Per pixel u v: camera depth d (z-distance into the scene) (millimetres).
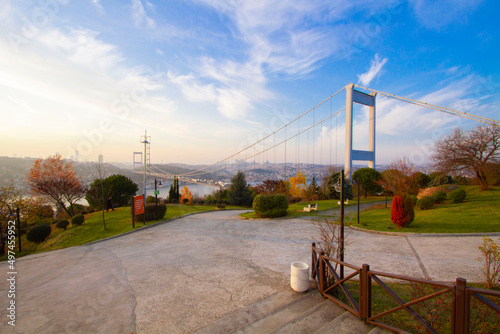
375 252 6797
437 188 17391
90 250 8211
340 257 4332
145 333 3475
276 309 3920
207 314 3945
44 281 5570
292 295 4488
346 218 12578
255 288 4836
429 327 2662
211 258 6840
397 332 2943
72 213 18172
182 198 28703
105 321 3812
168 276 5598
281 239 8938
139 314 3990
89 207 21250
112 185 21609
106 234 10547
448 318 3193
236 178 25844
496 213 10328
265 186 24953
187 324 3676
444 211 11711
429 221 10031
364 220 11625
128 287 5059
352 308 3613
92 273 5996
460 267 5527
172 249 7918
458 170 17219
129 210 16609
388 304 3797
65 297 4695
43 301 4551
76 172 17438
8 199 12812
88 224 12680
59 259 7305
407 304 2826
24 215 13703
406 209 9156
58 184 16500
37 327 3682
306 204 20578
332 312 3670
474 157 16188
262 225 11992
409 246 7258
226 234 10039
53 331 3566
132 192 24406
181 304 4285
